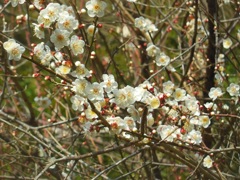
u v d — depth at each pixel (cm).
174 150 365
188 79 502
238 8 489
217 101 443
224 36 493
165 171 602
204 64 523
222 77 443
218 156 452
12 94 498
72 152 456
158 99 330
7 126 495
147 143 346
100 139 584
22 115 573
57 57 326
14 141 458
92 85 313
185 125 346
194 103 349
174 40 650
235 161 453
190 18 509
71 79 356
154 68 546
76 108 328
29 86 776
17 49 321
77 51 323
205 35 483
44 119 591
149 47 402
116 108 330
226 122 470
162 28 580
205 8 467
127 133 339
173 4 540
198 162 385
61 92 533
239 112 438
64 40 320
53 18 320
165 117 380
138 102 343
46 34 407
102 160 529
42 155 475
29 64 802
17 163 465
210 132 470
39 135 473
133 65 571
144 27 438
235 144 427
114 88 320
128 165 549
